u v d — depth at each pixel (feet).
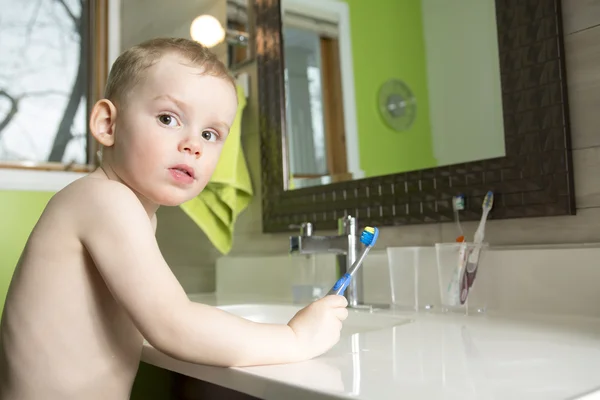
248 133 5.25
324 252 3.75
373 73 4.08
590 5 2.95
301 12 4.71
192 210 4.69
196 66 2.21
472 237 3.46
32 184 6.00
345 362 1.96
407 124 3.82
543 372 1.73
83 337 2.10
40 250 2.13
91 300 2.13
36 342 2.06
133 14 6.91
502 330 2.54
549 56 3.05
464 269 3.17
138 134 2.15
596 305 2.78
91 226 2.04
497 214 3.27
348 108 4.26
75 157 6.64
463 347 2.16
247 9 5.28
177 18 6.15
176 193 2.20
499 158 3.26
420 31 3.76
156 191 2.18
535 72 3.11
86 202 2.08
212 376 2.00
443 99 3.60
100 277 2.17
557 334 2.40
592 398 1.49
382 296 3.79
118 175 2.25
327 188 4.38
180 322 1.92
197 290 5.64
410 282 3.53
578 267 2.85
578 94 2.99
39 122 6.46
